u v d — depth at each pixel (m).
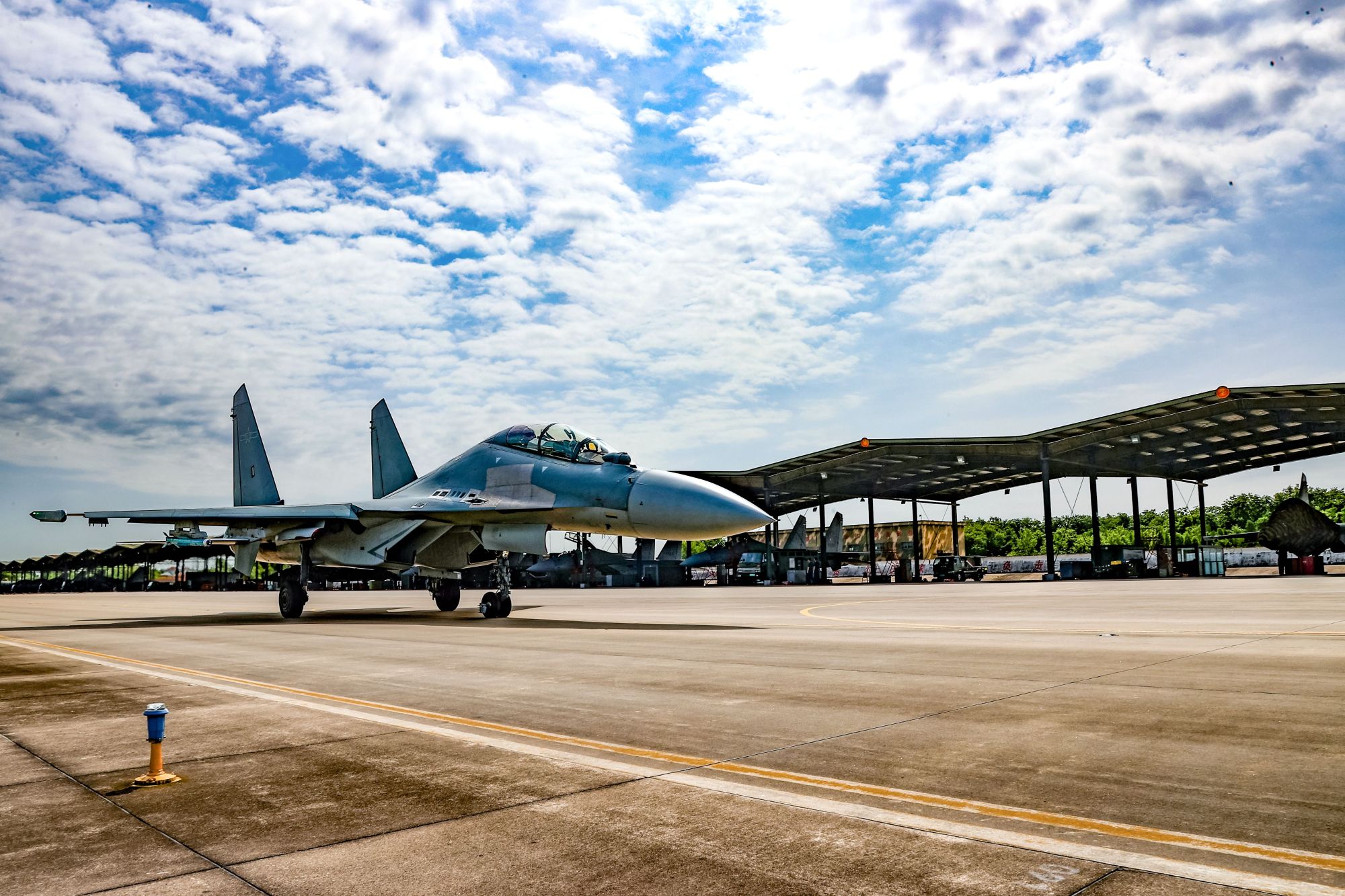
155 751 5.43
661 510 19.36
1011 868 3.62
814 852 3.88
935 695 8.03
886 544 120.12
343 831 4.35
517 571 66.88
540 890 3.51
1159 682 8.33
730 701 8.04
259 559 28.39
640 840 4.12
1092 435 53.50
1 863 3.95
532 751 6.10
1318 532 53.06
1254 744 5.66
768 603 33.06
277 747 6.35
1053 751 5.63
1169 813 4.29
